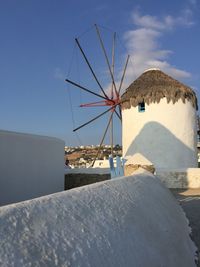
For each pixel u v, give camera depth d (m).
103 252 3.61
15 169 11.16
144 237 4.79
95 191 4.84
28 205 3.38
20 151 11.49
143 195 6.59
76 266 3.12
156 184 9.40
